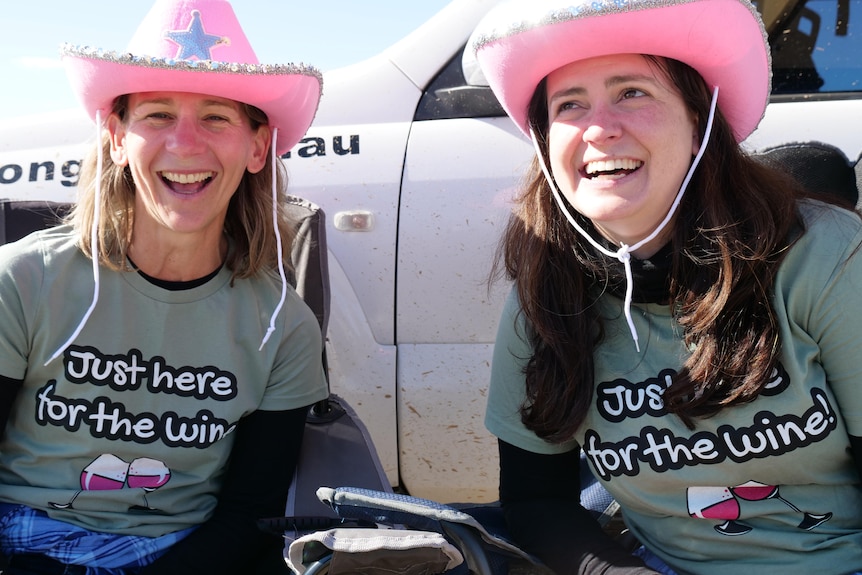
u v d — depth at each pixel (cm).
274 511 140
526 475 137
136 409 133
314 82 138
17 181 188
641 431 123
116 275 133
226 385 137
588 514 135
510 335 135
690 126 122
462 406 190
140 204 133
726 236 116
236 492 139
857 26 190
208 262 138
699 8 112
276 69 129
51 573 131
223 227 143
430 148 191
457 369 189
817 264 116
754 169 123
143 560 134
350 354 190
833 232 117
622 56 118
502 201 187
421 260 189
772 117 187
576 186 122
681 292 121
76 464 133
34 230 153
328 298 164
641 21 112
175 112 130
